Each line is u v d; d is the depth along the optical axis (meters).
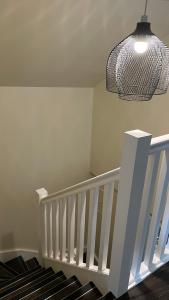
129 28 2.32
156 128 2.69
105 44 2.49
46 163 3.59
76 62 2.71
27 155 3.40
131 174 1.28
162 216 1.83
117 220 1.44
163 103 2.55
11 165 3.34
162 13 2.19
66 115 3.50
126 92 1.62
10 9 1.84
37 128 3.34
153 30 2.34
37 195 2.53
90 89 3.56
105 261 1.70
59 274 2.27
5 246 3.68
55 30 2.14
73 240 2.06
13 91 3.02
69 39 2.29
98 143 3.71
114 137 3.34
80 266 1.94
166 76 1.60
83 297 1.68
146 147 1.25
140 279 1.64
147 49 1.47
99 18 2.13
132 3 2.04
